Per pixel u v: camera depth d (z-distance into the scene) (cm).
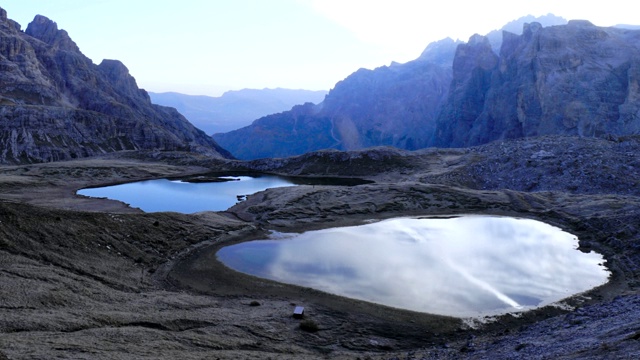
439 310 5050
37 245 5553
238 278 6031
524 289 5716
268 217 9712
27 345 2864
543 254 7281
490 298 5416
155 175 18088
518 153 15950
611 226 8256
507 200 11181
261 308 4869
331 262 6831
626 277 6147
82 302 4212
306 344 3969
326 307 5034
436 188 12100
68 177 16225
